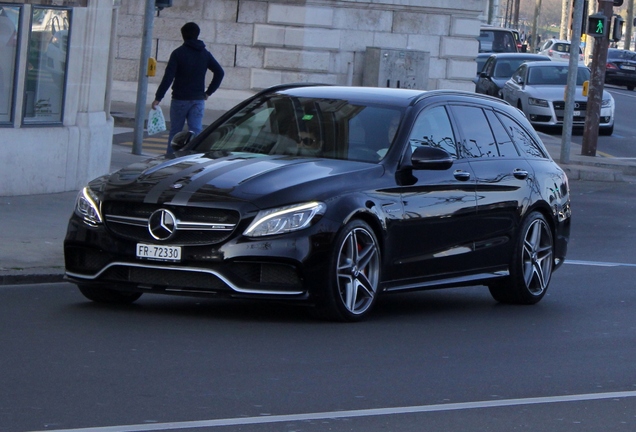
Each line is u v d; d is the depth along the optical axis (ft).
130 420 32.71
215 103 175.22
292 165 49.32
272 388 37.45
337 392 37.50
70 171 83.92
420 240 51.90
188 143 54.80
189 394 36.06
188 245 46.01
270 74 175.42
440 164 51.26
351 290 48.57
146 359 40.63
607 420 36.11
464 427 34.22
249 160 50.01
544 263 59.77
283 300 46.34
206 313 50.29
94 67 85.81
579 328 52.60
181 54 98.43
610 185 127.95
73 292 54.65
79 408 33.78
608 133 184.14
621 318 55.72
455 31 184.75
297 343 44.60
